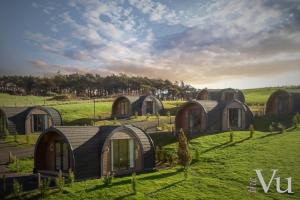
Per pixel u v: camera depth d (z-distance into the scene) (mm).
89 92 162875
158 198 22578
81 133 29203
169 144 40375
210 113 48844
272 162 29531
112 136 29531
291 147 34031
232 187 24500
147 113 72375
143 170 31594
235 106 50375
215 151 34688
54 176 28562
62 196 23000
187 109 50656
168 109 80000
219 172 28062
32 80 159000
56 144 29750
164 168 32219
